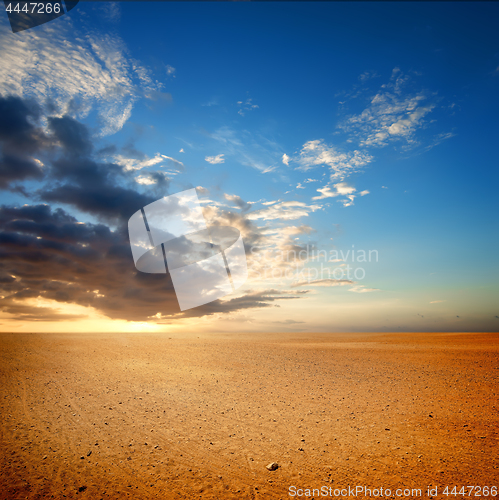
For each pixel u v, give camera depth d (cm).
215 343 2306
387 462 593
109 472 569
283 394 1036
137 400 968
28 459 608
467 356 1695
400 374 1312
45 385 1118
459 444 656
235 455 630
